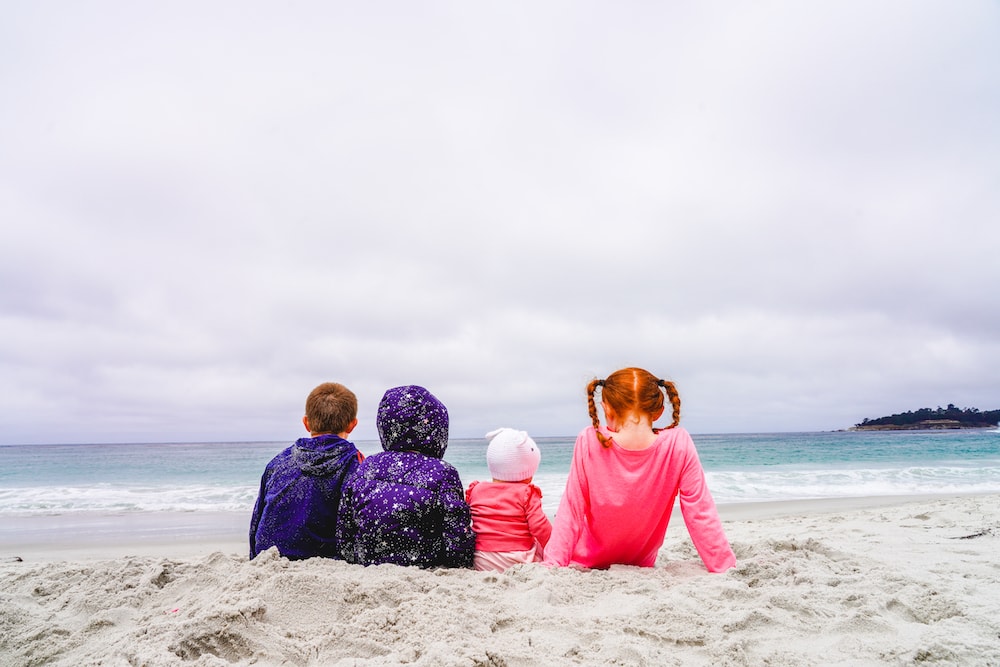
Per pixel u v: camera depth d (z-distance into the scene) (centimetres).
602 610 245
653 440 305
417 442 314
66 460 3106
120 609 259
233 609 214
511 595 256
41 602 298
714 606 243
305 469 316
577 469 310
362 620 221
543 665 192
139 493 1259
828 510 851
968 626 230
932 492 1202
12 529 753
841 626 228
